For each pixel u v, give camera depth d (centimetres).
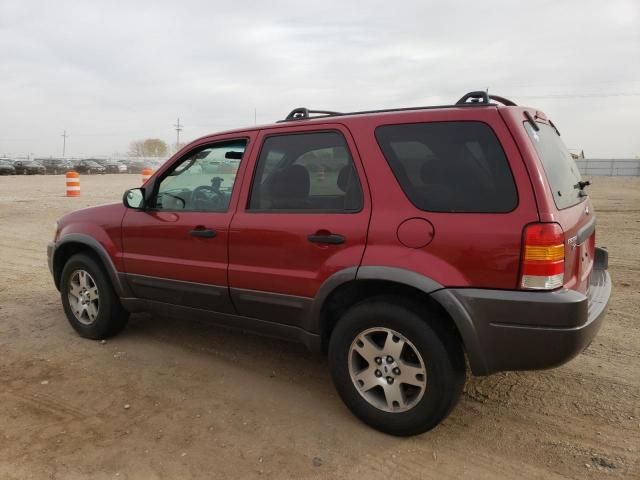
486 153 277
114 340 468
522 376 384
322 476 271
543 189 263
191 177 400
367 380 311
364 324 305
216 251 370
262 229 344
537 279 258
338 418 329
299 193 337
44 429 316
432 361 285
